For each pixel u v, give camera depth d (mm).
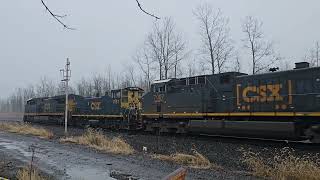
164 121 28750
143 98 31094
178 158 16844
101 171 14578
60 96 48031
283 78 20078
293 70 19656
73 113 43844
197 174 13773
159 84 29125
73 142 24906
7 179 12375
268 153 17203
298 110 19203
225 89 23547
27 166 15352
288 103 19719
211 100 24406
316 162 14031
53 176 13500
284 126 19484
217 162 16609
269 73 20906
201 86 25250
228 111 23203
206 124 24250
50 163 16562
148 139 25297
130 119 33344
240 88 22531
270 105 20641
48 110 50000
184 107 26500
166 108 28234
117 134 30016
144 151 20594
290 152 15250
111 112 36531
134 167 15438
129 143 23688
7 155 19219
